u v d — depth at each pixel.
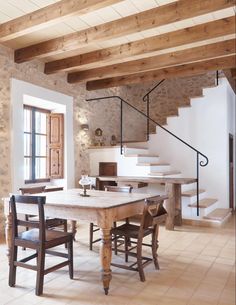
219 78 6.40
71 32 4.22
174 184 5.07
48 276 3.00
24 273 3.09
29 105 5.68
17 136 4.79
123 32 3.79
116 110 7.80
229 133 6.67
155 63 5.14
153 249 3.21
